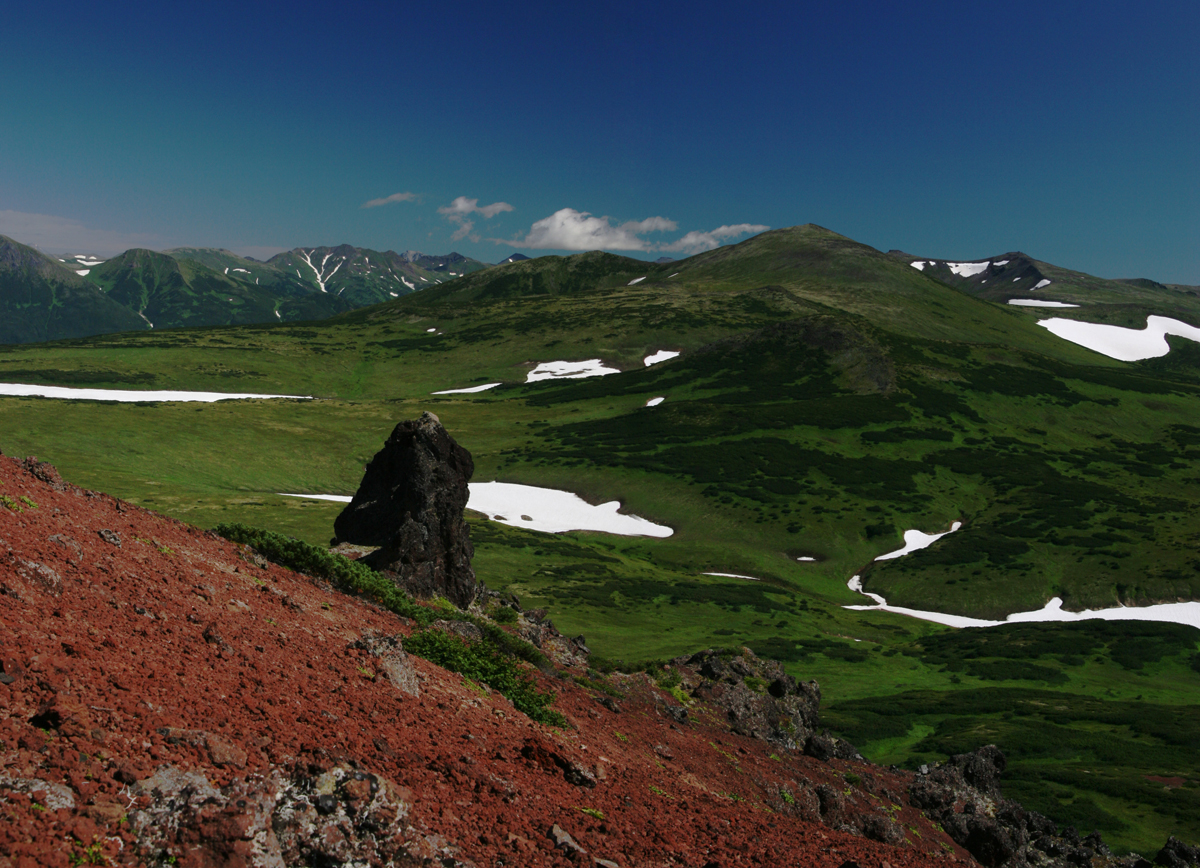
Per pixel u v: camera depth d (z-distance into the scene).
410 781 10.95
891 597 120.69
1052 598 117.75
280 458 164.50
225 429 176.88
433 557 30.38
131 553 16.00
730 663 37.53
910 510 150.62
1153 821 52.31
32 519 14.91
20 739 7.61
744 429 190.75
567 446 187.12
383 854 8.60
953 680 86.50
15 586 11.05
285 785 8.73
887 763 61.84
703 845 13.73
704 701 33.03
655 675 33.97
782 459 172.50
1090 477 169.50
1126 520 141.50
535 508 153.62
